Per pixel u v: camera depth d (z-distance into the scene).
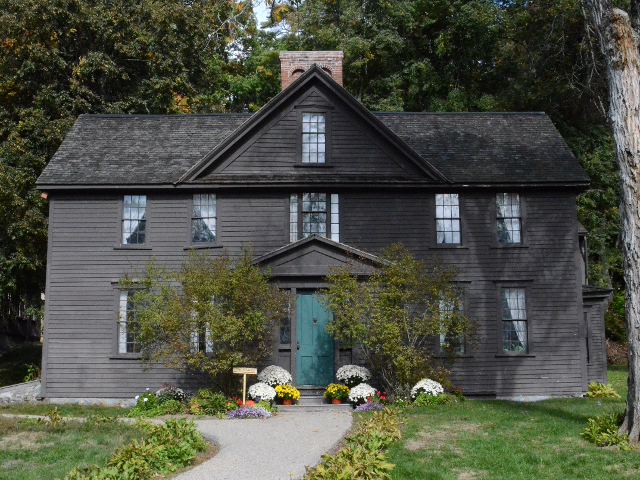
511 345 18.91
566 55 29.14
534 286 19.09
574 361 18.83
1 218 22.53
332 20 35.22
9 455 10.69
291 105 19.56
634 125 11.51
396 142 19.22
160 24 27.09
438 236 19.30
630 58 11.64
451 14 34.34
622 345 28.20
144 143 20.58
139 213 19.27
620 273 31.67
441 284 16.28
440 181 19.00
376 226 19.20
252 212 19.19
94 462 10.19
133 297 18.17
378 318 15.91
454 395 17.17
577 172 19.48
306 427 13.02
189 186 18.94
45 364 18.52
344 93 19.34
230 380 16.84
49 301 18.77
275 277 17.91
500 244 19.19
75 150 20.19
